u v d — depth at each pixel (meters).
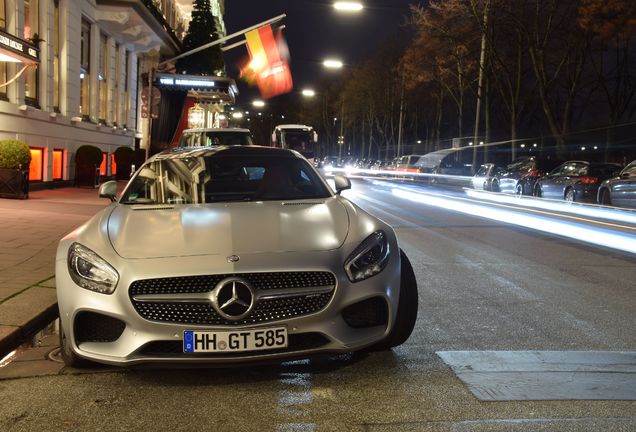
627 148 41.84
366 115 87.62
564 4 31.97
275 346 3.68
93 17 22.80
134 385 3.94
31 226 10.83
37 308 5.54
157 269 3.71
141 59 32.31
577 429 3.27
